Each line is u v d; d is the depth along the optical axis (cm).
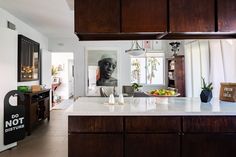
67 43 809
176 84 634
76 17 265
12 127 386
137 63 795
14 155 353
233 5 267
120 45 799
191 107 271
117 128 250
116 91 791
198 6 266
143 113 246
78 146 250
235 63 388
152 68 790
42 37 745
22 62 516
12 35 390
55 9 471
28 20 564
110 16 266
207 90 314
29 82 593
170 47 773
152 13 266
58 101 971
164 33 272
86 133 250
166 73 782
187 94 598
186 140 251
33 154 356
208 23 266
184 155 251
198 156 252
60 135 463
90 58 801
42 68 682
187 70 602
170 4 266
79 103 307
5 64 376
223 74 426
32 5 442
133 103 309
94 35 291
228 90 325
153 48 788
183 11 266
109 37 309
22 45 516
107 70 798
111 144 251
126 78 799
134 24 266
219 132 252
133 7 266
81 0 265
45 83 705
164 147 251
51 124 559
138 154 251
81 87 803
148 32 267
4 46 374
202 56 509
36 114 513
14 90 393
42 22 586
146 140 251
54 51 811
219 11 266
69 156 250
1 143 369
